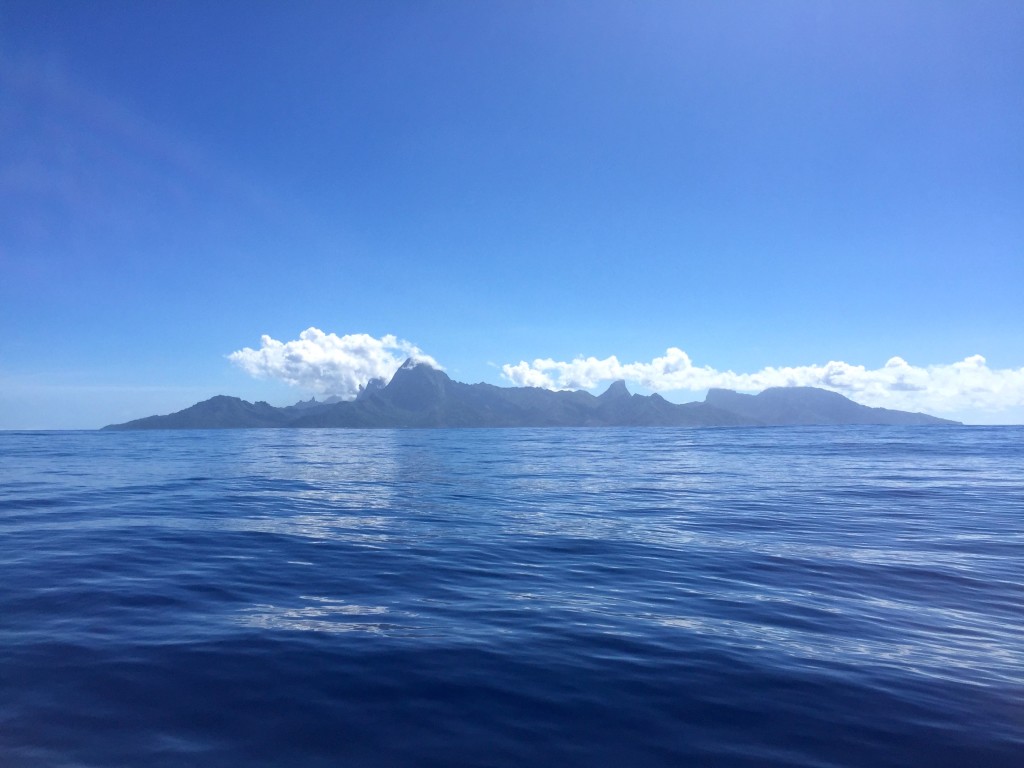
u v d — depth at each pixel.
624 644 8.65
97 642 8.48
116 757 5.59
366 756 5.67
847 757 5.79
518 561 13.96
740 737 6.13
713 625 9.55
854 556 14.59
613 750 5.84
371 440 114.94
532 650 8.38
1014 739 6.16
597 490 29.30
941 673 7.75
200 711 6.51
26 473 37.00
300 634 8.91
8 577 11.94
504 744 5.92
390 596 11.05
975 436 110.38
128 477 34.50
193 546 15.06
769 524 19.25
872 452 64.50
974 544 16.09
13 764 5.45
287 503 23.52
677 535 17.31
